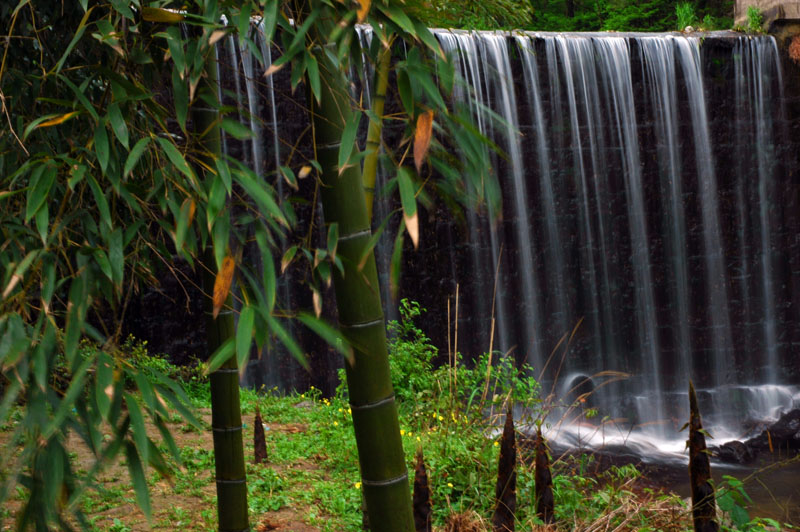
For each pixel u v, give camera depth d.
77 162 1.68
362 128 12.12
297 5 1.93
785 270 15.54
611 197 14.62
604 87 14.49
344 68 1.81
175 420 7.72
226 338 2.68
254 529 5.06
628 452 10.88
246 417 8.38
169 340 11.55
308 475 6.30
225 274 1.63
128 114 1.90
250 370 12.34
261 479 6.06
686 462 10.66
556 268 14.30
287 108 12.26
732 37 15.09
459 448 5.80
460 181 1.83
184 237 1.69
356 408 2.12
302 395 9.81
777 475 9.66
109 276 1.60
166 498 5.54
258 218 1.82
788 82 15.30
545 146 14.10
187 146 1.88
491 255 13.89
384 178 13.10
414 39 1.79
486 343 13.85
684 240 15.01
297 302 12.34
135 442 1.49
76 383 1.47
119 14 1.98
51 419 1.52
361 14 1.60
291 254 1.88
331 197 2.03
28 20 2.65
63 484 1.58
